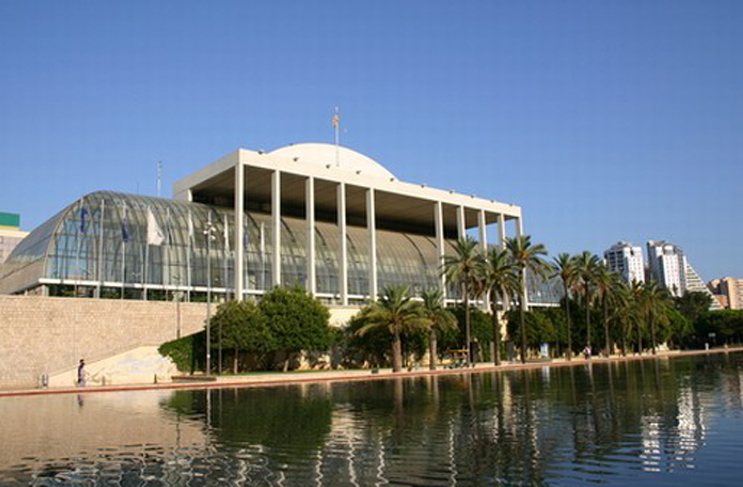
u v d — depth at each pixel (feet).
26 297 183.83
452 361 276.62
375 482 47.85
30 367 181.68
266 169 255.70
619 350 393.29
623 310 347.77
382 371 219.82
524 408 94.43
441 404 103.45
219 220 262.88
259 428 77.61
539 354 332.60
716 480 46.65
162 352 196.03
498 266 258.78
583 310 346.33
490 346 297.74
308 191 266.57
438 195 317.01
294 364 233.76
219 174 260.42
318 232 298.15
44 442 68.90
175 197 290.15
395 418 85.56
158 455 60.18
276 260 248.73
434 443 64.44
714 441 62.39
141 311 204.64
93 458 59.16
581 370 215.10
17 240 481.87
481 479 48.16
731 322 544.62
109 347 196.85
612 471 50.03
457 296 322.14
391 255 320.70
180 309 213.25
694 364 244.42
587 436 66.69
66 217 220.64
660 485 45.52
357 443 65.21
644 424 74.64
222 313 202.69
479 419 82.58
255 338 202.59
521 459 55.31
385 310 227.61
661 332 426.10
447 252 352.69
